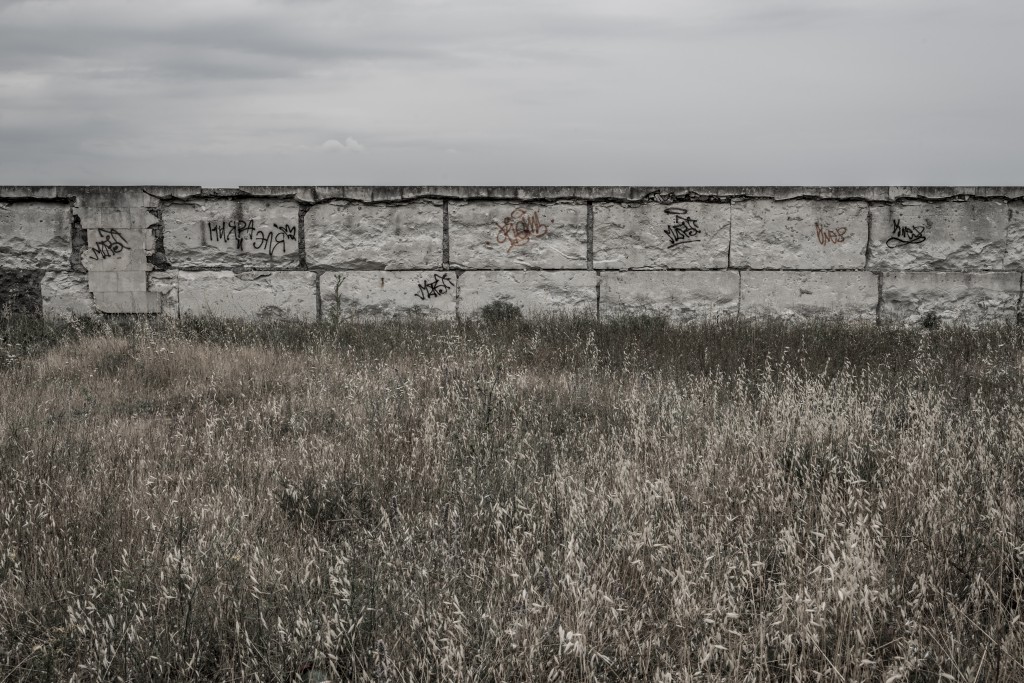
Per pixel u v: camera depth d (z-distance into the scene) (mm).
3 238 11969
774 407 6512
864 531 3996
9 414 6500
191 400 7254
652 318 11820
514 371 8219
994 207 12328
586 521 4316
